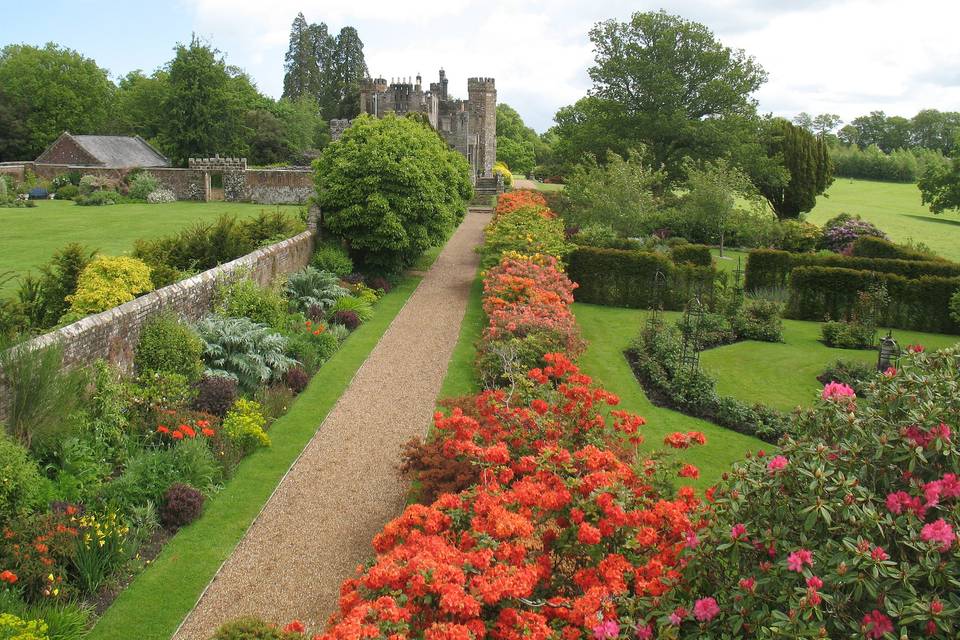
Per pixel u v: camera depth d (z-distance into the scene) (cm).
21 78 6344
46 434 952
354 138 2486
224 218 1927
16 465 840
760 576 477
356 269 2491
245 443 1197
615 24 4603
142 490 974
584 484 684
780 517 493
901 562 445
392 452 1223
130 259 1380
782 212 4800
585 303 2561
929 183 5681
